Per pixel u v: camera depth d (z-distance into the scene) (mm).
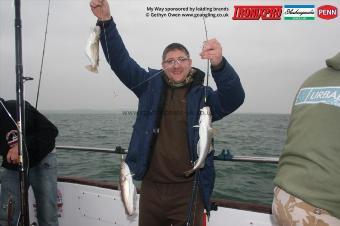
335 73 1455
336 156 1313
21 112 2373
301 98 1528
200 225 2463
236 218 2746
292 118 1546
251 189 5910
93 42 2283
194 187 2299
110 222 3326
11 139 3123
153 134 2477
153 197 2523
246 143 11586
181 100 2486
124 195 2279
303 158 1393
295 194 1372
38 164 3232
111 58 2668
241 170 7242
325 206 1300
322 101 1409
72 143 10156
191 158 2389
